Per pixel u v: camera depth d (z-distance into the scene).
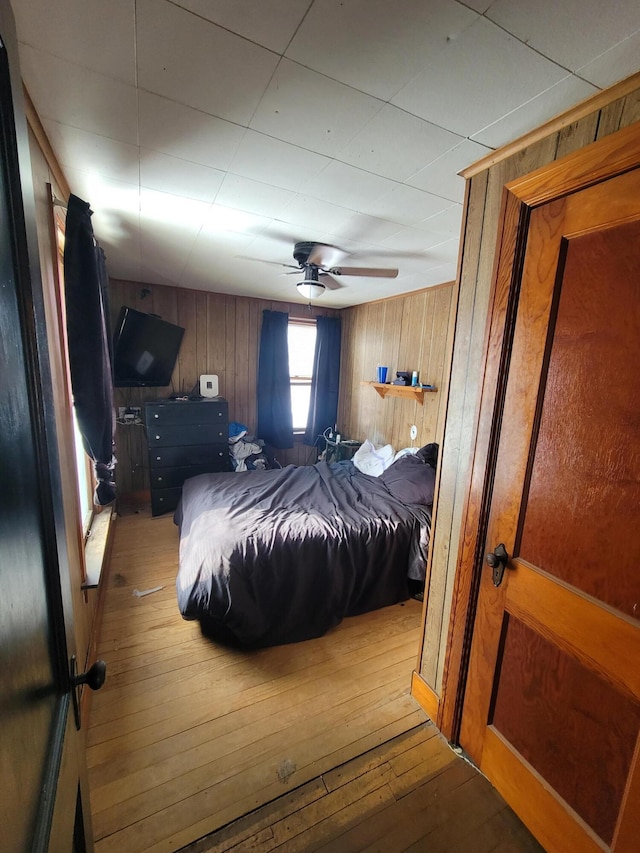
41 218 1.28
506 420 1.26
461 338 1.46
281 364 4.63
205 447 3.92
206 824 1.26
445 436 1.56
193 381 4.27
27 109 1.14
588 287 1.02
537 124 1.16
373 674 1.92
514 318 1.22
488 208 1.34
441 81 1.01
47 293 1.35
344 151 1.37
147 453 4.08
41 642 0.60
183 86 1.07
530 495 1.21
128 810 1.28
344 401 5.04
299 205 1.85
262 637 2.06
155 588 2.56
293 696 1.77
